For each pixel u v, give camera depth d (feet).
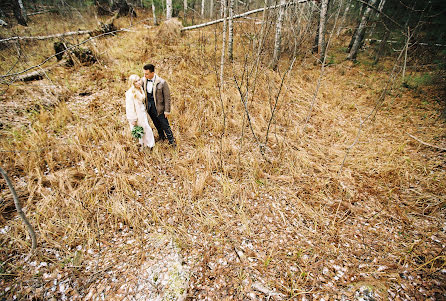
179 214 10.34
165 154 14.10
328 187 12.33
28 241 8.54
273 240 9.43
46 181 11.16
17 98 17.39
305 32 18.39
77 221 9.31
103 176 11.93
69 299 7.09
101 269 7.98
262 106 20.04
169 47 31.40
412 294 7.28
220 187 11.95
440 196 11.11
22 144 13.00
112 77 22.80
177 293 7.28
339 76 28.58
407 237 9.45
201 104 19.21
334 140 16.55
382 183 12.43
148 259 8.33
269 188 12.08
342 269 8.29
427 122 17.93
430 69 28.45
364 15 31.81
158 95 12.25
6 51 23.73
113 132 14.92
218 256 8.70
